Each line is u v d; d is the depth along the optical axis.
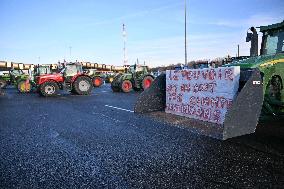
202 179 2.58
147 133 4.53
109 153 3.52
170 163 3.05
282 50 4.98
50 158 3.42
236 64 4.33
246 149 3.41
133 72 15.77
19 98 12.98
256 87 2.72
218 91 3.30
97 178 2.73
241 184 2.44
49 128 5.28
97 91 17.00
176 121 3.46
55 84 13.82
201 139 3.99
